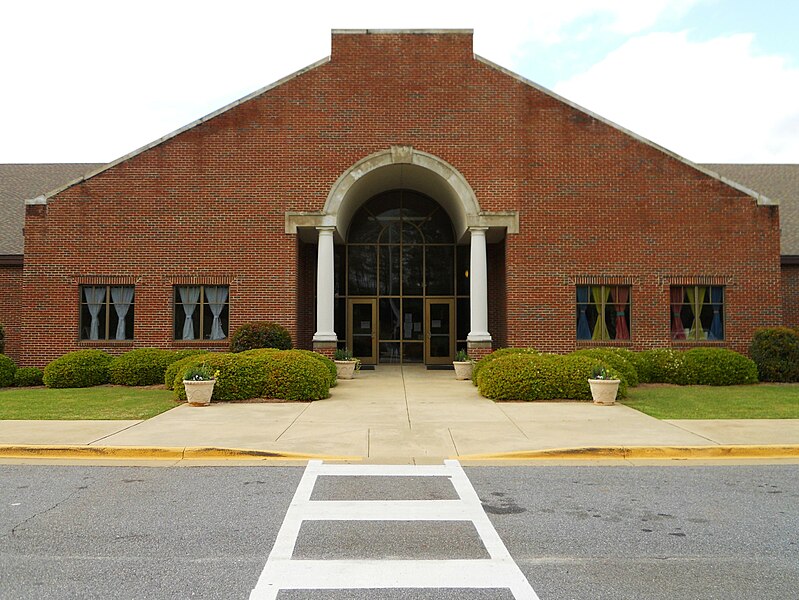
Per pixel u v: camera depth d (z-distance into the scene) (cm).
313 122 2077
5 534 615
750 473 874
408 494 766
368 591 484
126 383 1828
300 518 669
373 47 2103
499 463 936
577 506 714
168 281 2038
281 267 2041
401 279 2488
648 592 482
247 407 1396
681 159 2062
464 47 2102
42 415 1274
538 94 2083
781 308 2111
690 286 2061
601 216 2050
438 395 1620
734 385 1825
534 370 1513
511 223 2048
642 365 1848
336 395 1619
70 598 468
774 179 2809
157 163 2059
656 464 931
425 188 2380
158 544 588
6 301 2209
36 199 2044
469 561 548
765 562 545
